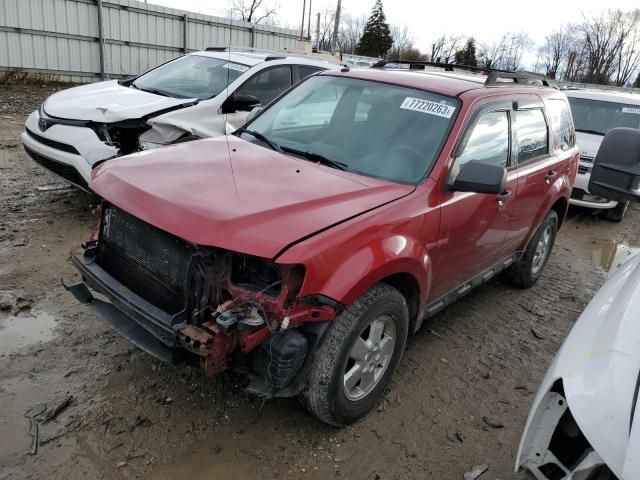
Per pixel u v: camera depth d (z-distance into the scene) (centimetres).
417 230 312
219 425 303
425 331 438
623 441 161
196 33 1875
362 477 280
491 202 385
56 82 1544
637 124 884
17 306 393
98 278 304
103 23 1606
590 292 569
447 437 318
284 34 2166
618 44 6662
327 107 400
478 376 385
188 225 258
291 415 318
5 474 256
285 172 321
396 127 365
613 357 183
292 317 252
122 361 347
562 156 514
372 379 314
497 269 458
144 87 680
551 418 189
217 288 261
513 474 295
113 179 305
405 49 6575
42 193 631
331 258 261
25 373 326
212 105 610
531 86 489
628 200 253
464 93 379
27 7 1430
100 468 267
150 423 299
